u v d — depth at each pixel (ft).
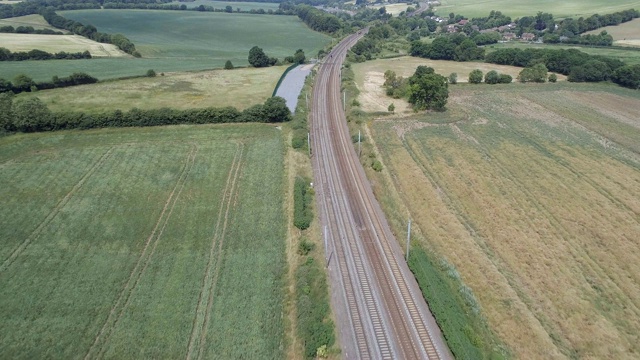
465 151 267.39
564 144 277.23
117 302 147.74
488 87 409.69
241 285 155.33
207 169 237.86
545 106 353.72
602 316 143.23
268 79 419.95
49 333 135.13
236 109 309.42
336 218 198.59
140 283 155.94
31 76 381.81
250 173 234.38
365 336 136.15
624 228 188.65
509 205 206.90
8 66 412.98
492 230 188.34
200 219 193.67
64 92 352.69
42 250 171.83
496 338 134.92
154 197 210.18
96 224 188.75
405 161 255.09
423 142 282.15
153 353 128.98
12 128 269.64
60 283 155.12
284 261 168.66
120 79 393.91
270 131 291.79
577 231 186.60
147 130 285.64
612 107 353.10
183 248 174.60
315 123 317.83
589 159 255.70
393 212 203.41
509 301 148.56
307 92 388.16
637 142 282.15
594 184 227.20
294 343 133.59
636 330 138.21
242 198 210.38
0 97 278.87
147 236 181.88
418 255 169.27
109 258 168.25
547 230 187.42
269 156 254.88
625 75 406.62
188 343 132.57
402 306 147.54
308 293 151.43
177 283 155.94
